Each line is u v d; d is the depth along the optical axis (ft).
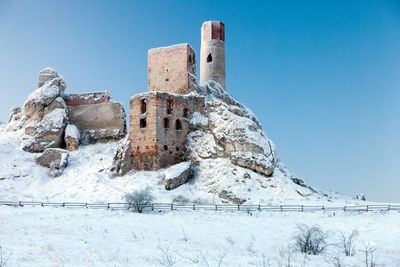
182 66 181.68
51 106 198.59
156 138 153.17
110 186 143.54
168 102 162.81
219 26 218.79
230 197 131.75
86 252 53.93
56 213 103.19
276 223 95.20
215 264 47.16
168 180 139.74
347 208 114.73
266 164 143.84
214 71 213.25
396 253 61.93
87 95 205.67
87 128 199.62
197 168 151.74
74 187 148.15
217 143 154.81
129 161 155.84
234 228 88.58
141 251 56.90
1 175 157.48
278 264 46.42
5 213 99.19
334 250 65.31
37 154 181.88
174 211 111.65
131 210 112.57
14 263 42.37
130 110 162.50
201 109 171.83
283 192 134.82
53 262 43.91
